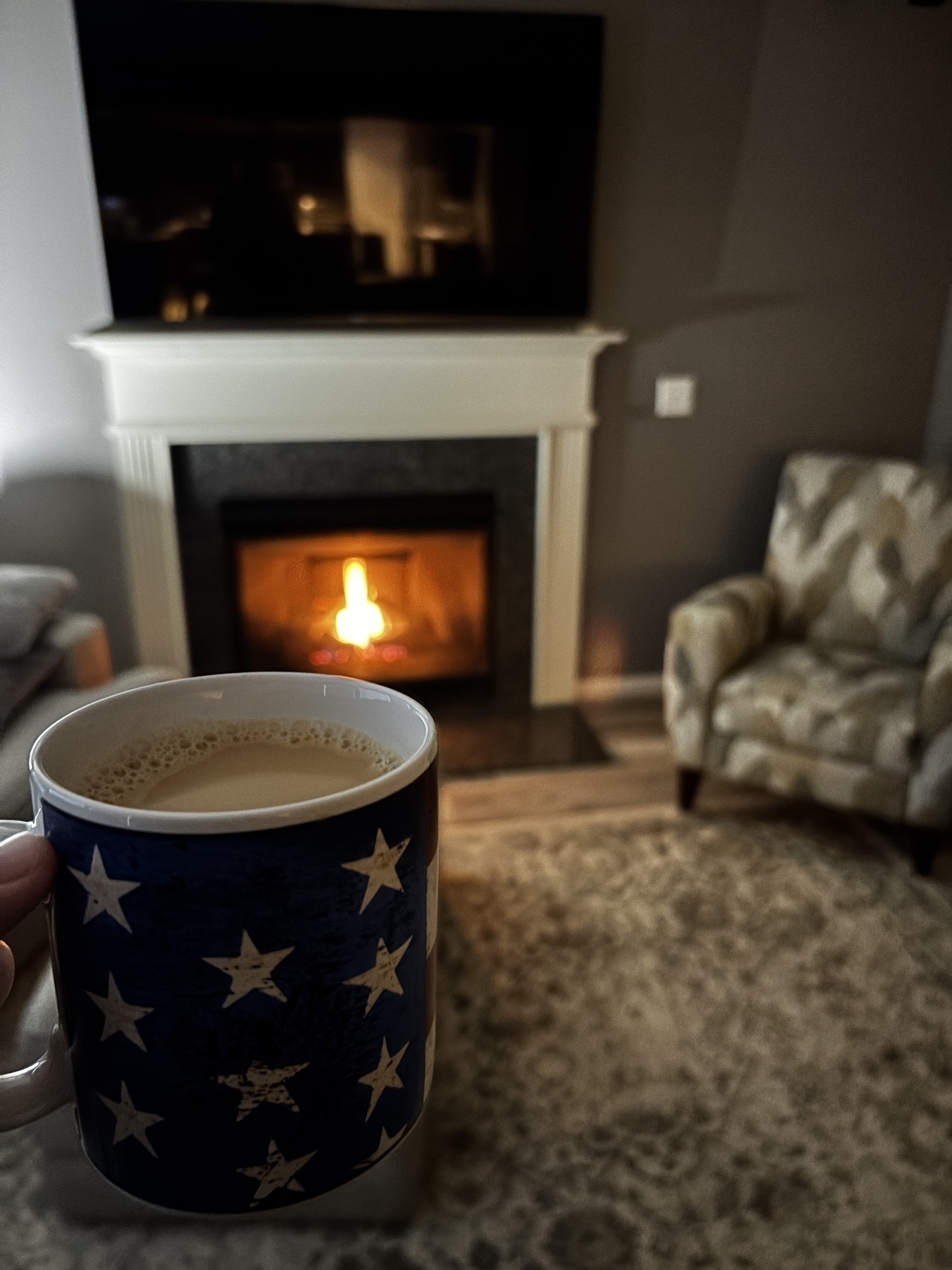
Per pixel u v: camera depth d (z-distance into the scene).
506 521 2.86
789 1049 1.60
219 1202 0.31
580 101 2.54
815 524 2.58
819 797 2.16
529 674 3.03
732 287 2.82
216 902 0.27
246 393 2.60
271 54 2.39
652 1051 1.59
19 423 2.65
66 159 2.46
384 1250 1.22
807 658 2.37
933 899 2.03
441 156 2.54
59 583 2.11
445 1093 1.49
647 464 2.94
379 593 2.94
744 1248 1.25
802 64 2.66
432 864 0.33
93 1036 0.30
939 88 2.75
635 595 3.06
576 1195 1.32
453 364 2.66
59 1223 1.20
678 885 2.07
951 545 2.38
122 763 0.37
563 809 2.41
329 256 2.58
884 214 2.84
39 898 0.28
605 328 2.79
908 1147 1.42
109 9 2.29
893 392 3.02
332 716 0.40
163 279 2.52
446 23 2.43
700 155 2.69
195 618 2.79
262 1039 0.29
